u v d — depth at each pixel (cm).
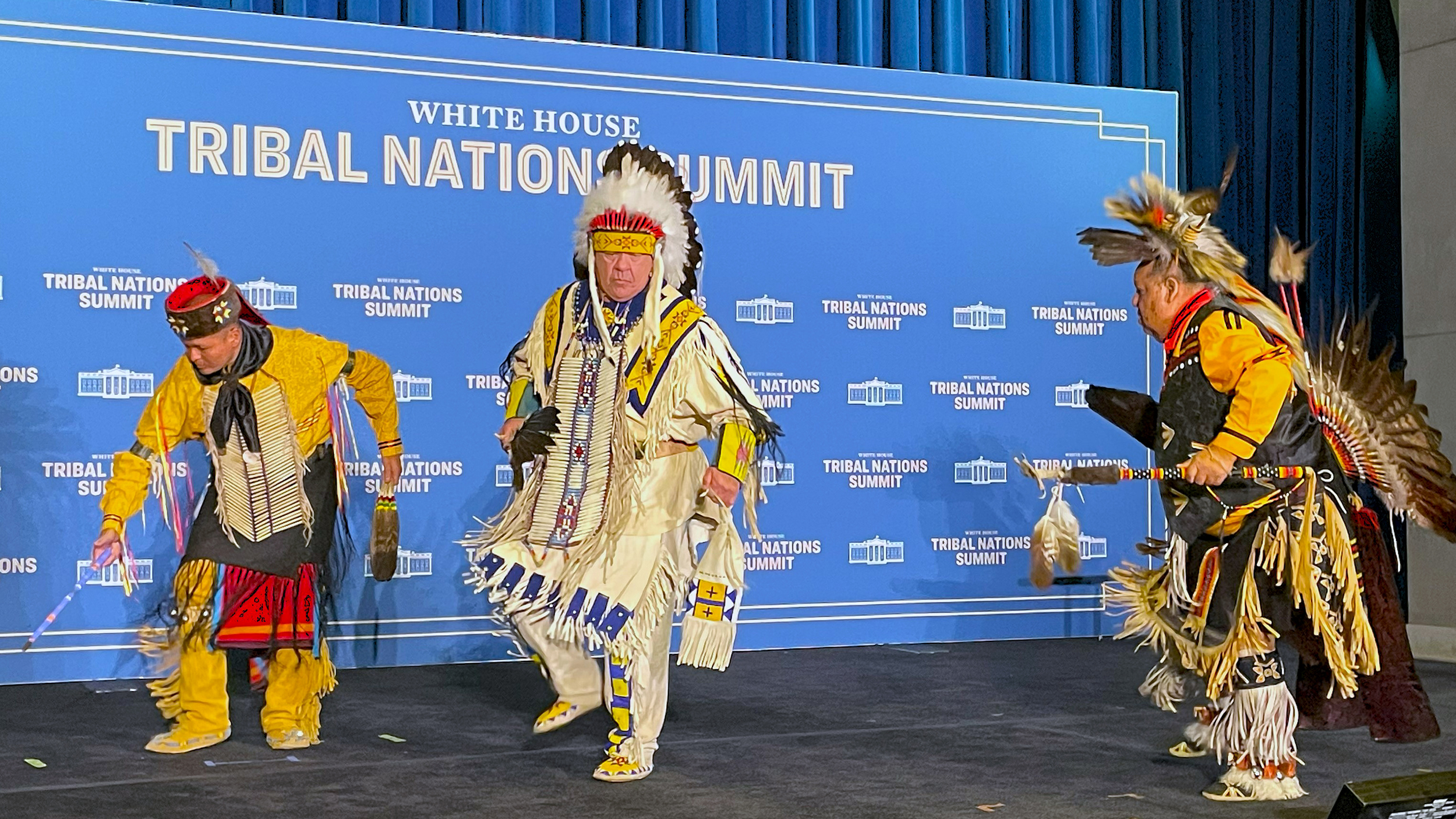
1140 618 415
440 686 571
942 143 704
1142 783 402
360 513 613
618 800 379
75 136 578
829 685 575
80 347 579
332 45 612
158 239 589
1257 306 397
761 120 674
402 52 621
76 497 579
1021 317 716
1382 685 396
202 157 595
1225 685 386
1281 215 784
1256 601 379
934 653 665
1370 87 780
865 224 690
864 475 689
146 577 587
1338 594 383
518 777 409
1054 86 724
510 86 637
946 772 416
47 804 374
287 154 605
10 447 570
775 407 673
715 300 664
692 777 409
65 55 577
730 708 523
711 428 407
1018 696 551
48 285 575
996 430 712
